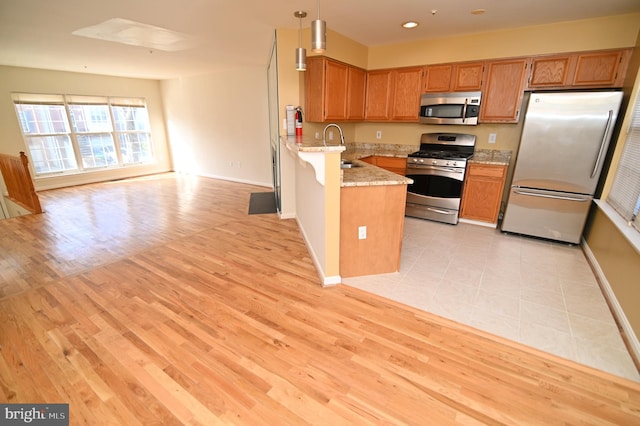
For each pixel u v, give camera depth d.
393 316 2.19
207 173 7.55
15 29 3.34
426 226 4.06
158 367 1.74
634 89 2.83
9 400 1.55
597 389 1.59
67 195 5.80
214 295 2.46
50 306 2.33
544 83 3.61
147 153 7.89
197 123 7.29
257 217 4.48
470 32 3.85
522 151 3.44
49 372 1.72
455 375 1.68
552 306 2.32
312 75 3.79
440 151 4.55
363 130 5.25
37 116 5.97
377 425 1.41
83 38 3.75
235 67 6.01
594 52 3.31
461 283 2.64
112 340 1.96
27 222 4.28
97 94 6.72
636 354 1.81
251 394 1.57
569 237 3.40
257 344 1.92
